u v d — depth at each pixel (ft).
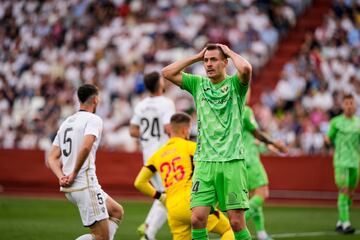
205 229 82.64
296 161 204.23
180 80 86.07
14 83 285.23
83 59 282.15
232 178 81.20
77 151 87.66
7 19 315.58
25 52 298.56
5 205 185.06
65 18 303.89
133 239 126.11
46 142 246.27
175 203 91.91
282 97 239.30
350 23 271.08
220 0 284.61
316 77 244.42
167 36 277.64
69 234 130.93
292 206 192.24
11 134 260.62
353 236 131.34
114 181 215.92
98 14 300.61
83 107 89.81
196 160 83.82
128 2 300.40
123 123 246.27
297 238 128.36
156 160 95.35
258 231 122.62
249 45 267.59
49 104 263.29
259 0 283.38
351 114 141.79
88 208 86.58
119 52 278.46
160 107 118.11
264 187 121.70
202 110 84.02
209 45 84.12
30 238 125.49
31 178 223.92
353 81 245.45
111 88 262.06
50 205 185.98
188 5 288.71
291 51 270.46
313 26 280.51
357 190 196.44
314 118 228.84
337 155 141.28
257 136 111.45
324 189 202.08
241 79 81.92
